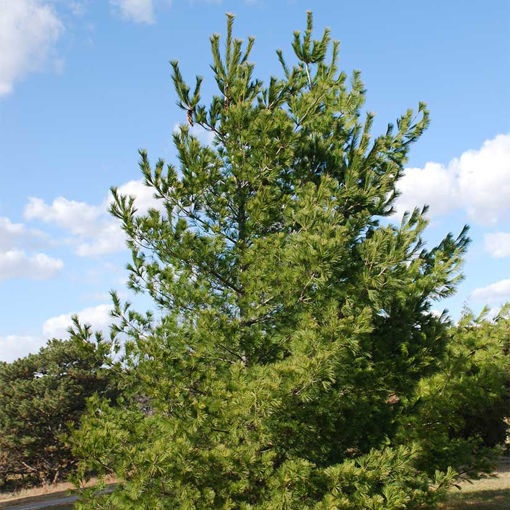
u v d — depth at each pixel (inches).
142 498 236.1
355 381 283.4
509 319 364.8
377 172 336.5
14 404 1341.0
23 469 1412.4
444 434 322.7
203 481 244.7
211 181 328.2
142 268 322.0
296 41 370.9
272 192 325.4
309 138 346.6
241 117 329.4
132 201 319.3
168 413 270.1
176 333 304.0
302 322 266.8
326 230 258.1
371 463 245.8
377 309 280.5
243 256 312.5
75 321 305.4
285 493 227.3
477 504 489.7
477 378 332.5
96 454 257.4
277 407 235.8
